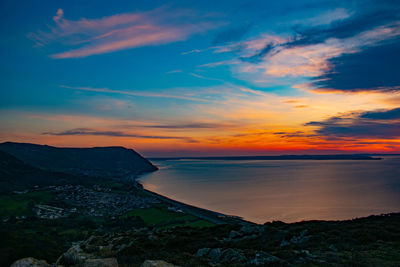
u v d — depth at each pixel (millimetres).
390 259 15125
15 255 53688
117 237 33438
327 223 32406
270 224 33500
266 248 20469
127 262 16578
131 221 118875
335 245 19000
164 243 25844
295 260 15391
